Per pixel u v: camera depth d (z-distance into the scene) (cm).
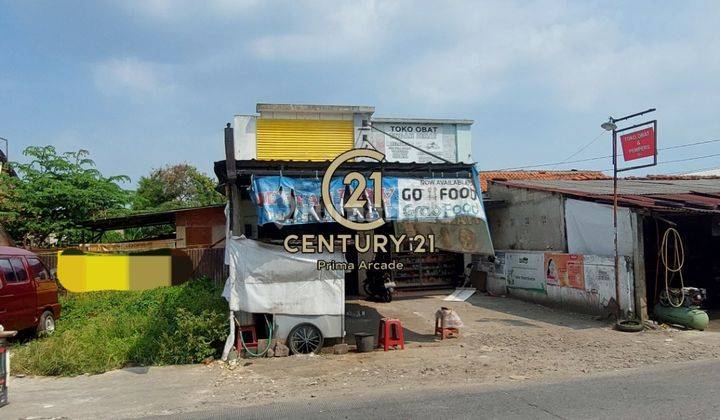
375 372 867
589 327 1234
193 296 1336
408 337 1177
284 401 709
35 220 1809
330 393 744
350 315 1445
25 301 1141
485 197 1977
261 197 1009
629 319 1232
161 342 977
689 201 1331
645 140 1239
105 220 1842
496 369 870
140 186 3441
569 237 1509
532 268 1630
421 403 667
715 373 796
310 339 1032
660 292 1352
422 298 1762
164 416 662
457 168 1121
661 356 946
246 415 647
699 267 1636
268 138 1509
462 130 1638
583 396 679
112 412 688
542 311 1482
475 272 1927
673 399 652
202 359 961
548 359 938
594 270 1353
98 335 1093
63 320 1332
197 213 1883
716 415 584
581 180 2059
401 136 1595
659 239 1499
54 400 748
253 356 995
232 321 1002
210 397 745
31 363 920
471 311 1509
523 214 1748
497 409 630
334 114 1551
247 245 1025
